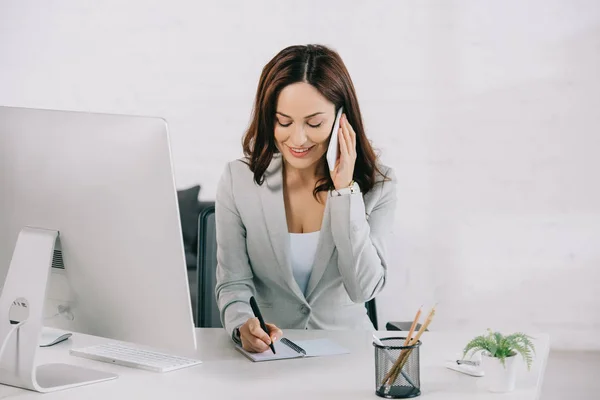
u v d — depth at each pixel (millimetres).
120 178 1484
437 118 4262
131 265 1515
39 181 1564
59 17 4688
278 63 2094
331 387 1528
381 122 4312
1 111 1600
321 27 4375
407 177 4301
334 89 2080
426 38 4254
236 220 2189
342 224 2076
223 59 4516
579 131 4125
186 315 1498
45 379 1595
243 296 2104
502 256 4227
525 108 4172
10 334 1551
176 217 1465
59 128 1532
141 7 4590
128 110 4637
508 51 4176
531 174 4184
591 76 4098
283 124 2100
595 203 4125
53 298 1639
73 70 4691
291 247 2205
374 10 4301
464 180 4250
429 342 1902
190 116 4566
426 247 4293
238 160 2234
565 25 4109
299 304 2205
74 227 1544
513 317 4223
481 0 4184
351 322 2238
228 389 1527
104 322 1597
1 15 4742
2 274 1664
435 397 1457
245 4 4469
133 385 1568
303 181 2215
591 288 4148
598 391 3561
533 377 1575
